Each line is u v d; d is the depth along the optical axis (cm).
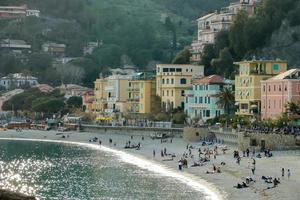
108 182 16788
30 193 15288
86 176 18075
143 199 14138
